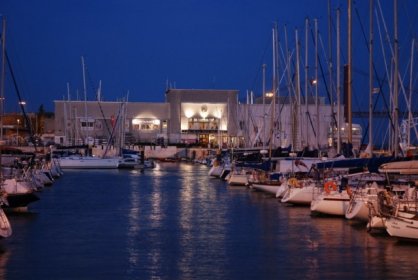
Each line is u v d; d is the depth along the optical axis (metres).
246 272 21.16
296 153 53.91
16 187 36.00
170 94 139.00
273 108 63.09
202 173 86.00
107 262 22.70
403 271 21.09
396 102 37.91
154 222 33.22
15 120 125.25
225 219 34.44
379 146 58.53
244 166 60.94
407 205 26.11
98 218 34.84
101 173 84.62
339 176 37.56
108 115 133.38
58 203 43.12
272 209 39.19
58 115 133.00
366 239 27.11
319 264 22.30
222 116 138.12
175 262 22.75
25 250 24.95
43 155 64.12
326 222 32.69
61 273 20.97
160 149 133.38
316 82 56.78
